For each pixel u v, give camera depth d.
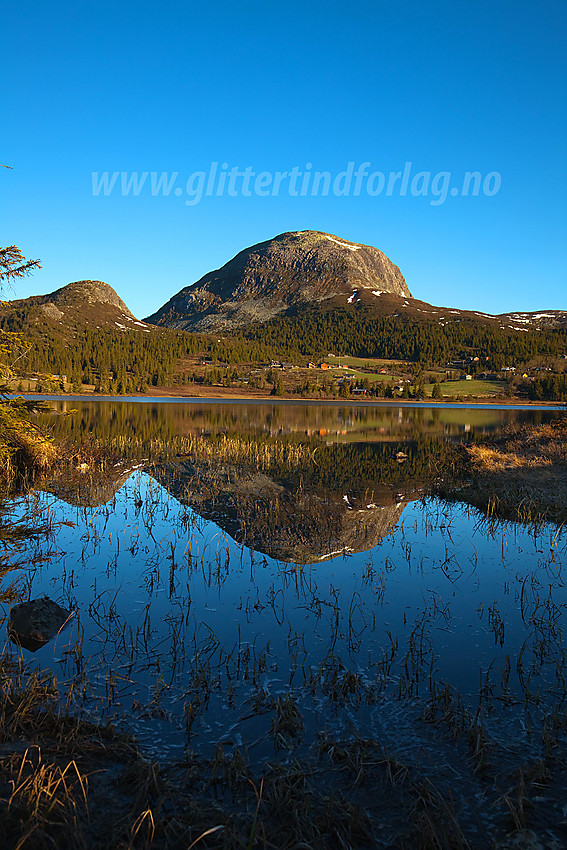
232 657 6.35
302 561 10.14
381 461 24.95
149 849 3.46
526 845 3.58
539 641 6.84
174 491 16.66
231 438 34.84
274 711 5.24
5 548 10.64
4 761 4.21
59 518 13.12
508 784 4.21
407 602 8.16
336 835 3.64
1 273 12.45
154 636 6.88
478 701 5.45
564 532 12.35
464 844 3.55
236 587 8.72
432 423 58.22
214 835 3.60
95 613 7.61
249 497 15.81
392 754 4.57
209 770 4.34
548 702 5.41
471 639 6.90
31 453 18.28
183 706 5.29
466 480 18.92
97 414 56.09
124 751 4.52
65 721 4.87
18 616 6.89
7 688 5.35
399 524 13.21
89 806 3.83
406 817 3.85
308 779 4.25
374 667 6.16
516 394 145.38
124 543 11.14
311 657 6.39
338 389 147.25
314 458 25.48
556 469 17.98
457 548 11.13
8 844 3.37
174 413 63.53
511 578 9.29
